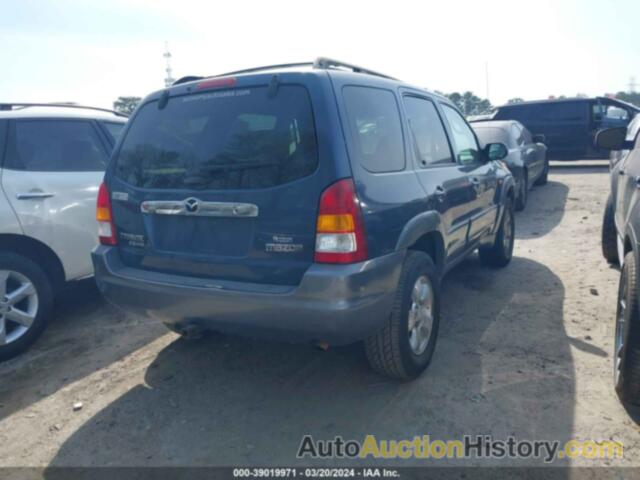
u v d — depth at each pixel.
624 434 2.89
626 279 3.16
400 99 3.73
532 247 6.85
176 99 3.33
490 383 3.45
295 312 2.78
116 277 3.39
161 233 3.28
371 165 3.06
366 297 2.83
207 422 3.19
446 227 3.91
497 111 15.14
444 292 5.22
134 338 4.46
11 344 4.15
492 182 5.21
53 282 4.61
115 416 3.30
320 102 2.86
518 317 4.51
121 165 3.50
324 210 2.75
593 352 3.81
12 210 4.21
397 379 3.52
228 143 3.04
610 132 4.46
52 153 4.64
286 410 3.28
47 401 3.53
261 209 2.88
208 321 3.06
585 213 8.63
